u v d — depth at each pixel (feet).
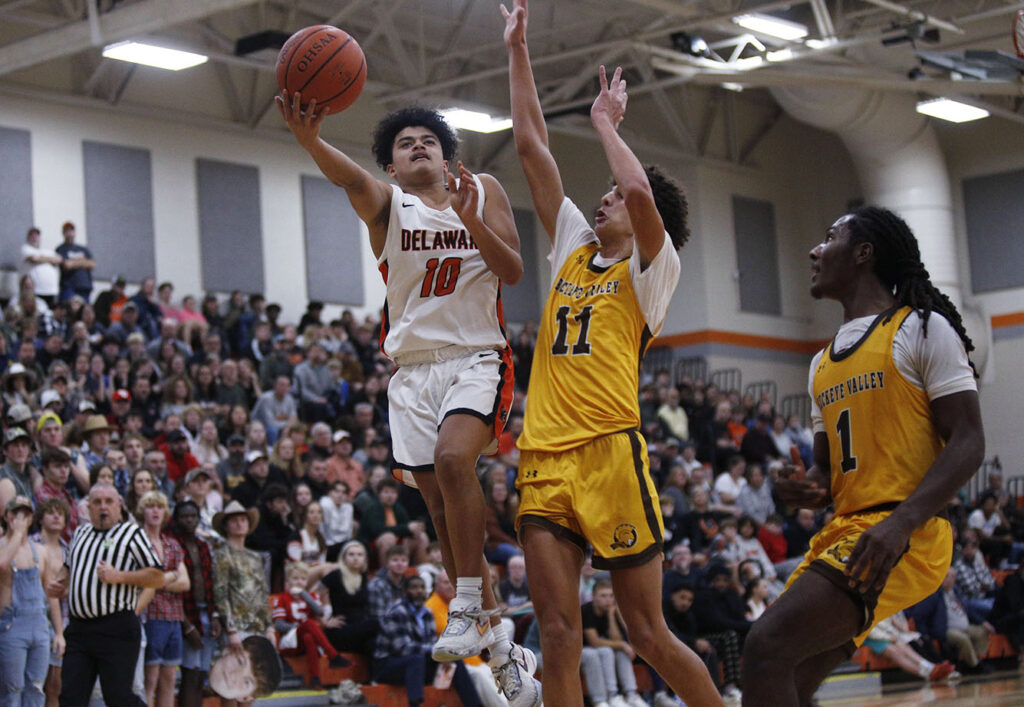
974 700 34.81
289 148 62.90
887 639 43.52
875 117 63.57
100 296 50.14
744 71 55.11
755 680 11.50
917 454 12.17
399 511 38.70
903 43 51.11
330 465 40.78
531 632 33.53
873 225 12.99
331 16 60.39
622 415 13.01
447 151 14.35
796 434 61.11
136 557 24.71
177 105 59.21
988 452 70.28
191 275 58.59
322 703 31.42
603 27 59.21
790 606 11.66
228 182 60.39
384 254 13.74
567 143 71.92
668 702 35.55
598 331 13.26
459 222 13.57
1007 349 70.33
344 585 33.73
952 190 72.64
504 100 66.49
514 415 49.47
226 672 28.04
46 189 54.19
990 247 71.20
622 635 34.50
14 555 24.49
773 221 75.77
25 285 47.39
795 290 76.38
